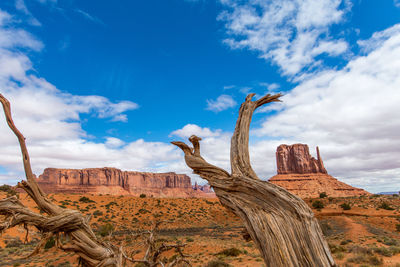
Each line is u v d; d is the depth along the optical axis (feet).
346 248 79.97
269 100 14.47
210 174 12.78
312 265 8.66
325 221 183.62
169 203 268.41
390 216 183.01
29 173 11.21
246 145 12.59
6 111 11.09
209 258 74.23
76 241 11.27
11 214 10.49
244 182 11.19
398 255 62.23
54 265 77.36
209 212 246.68
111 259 12.03
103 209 222.48
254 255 73.67
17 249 102.01
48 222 10.76
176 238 113.80
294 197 10.14
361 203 253.44
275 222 9.89
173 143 14.26
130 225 172.04
